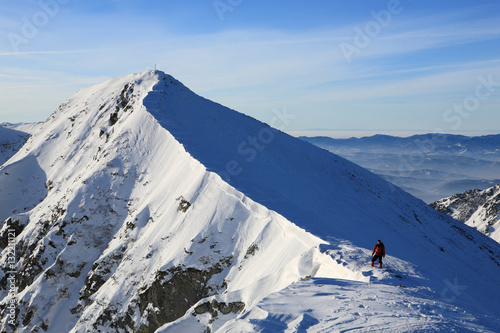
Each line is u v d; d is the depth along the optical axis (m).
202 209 46.34
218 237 42.25
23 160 96.31
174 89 90.50
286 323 13.12
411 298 16.47
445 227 77.88
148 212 54.62
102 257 53.81
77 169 83.75
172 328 27.67
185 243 43.59
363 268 22.52
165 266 42.38
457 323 13.67
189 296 40.34
